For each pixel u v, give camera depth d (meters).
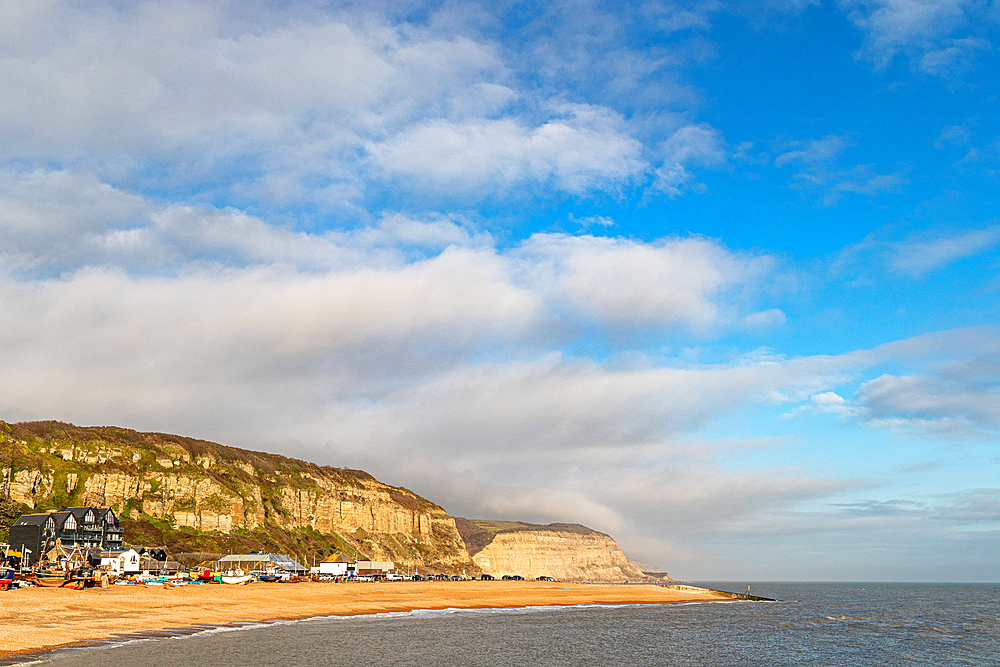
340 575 160.50
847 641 83.75
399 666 52.31
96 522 133.38
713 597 175.62
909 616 132.25
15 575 96.00
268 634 65.56
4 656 45.19
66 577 102.69
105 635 56.81
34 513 141.62
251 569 146.25
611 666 58.97
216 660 49.19
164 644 54.81
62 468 156.50
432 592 133.12
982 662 69.19
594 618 102.12
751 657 67.62
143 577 107.56
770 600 181.00
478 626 83.50
